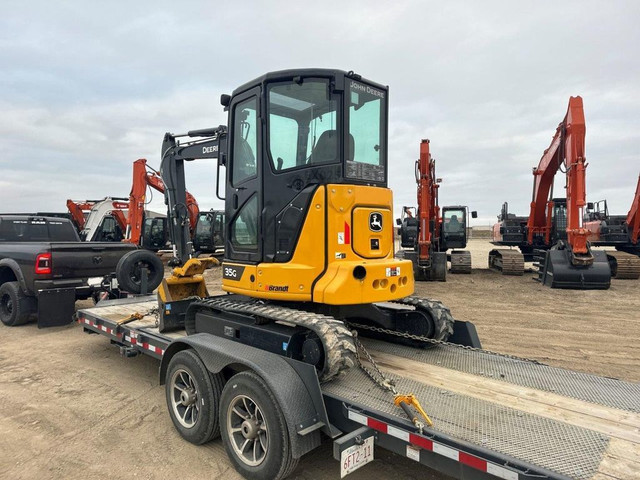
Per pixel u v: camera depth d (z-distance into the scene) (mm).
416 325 4512
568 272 12562
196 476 3271
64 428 4062
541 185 15742
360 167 3906
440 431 2559
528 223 16844
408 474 3318
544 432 2553
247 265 4160
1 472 3328
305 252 3721
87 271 8281
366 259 3850
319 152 3818
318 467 3373
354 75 3850
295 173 3842
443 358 4020
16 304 8039
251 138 4191
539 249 16625
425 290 12820
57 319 7805
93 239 16500
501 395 3127
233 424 3361
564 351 6590
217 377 3639
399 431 2660
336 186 3684
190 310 4680
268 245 3979
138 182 14430
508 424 2656
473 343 4500
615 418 2748
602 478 2062
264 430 3146
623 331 7828
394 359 3998
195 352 3773
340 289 3484
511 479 2186
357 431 2799
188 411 3867
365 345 4484
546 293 12047
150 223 20562
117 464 3438
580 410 2869
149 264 8281
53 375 5535
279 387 2982
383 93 4230
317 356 3252
